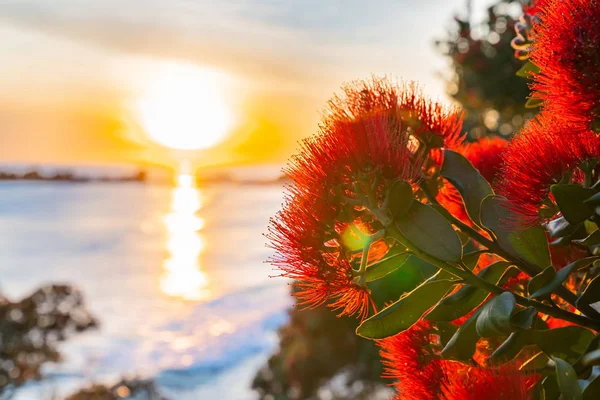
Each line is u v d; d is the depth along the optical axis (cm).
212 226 3559
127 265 2198
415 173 48
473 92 286
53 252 2552
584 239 44
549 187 43
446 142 54
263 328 1167
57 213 4441
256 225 3519
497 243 48
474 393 41
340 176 46
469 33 283
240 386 882
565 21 41
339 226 47
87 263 2256
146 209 4862
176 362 1019
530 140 44
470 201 50
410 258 52
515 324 41
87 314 553
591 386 39
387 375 50
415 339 49
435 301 46
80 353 1058
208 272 2031
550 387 43
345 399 424
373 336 46
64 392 783
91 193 6812
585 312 44
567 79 41
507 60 271
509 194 44
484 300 48
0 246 2747
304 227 46
